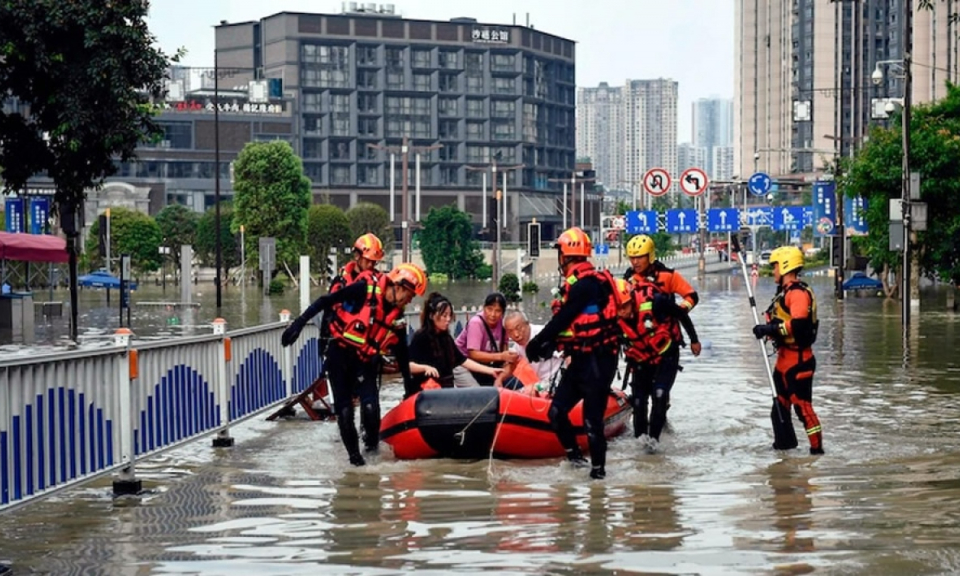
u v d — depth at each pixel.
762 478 9.67
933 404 14.87
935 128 45.22
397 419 10.87
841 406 14.66
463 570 6.61
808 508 8.28
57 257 38.28
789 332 10.96
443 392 10.91
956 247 43.50
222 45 161.38
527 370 12.29
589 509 8.36
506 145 157.00
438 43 153.38
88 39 26.78
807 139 168.00
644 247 11.75
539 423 10.67
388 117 152.12
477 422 10.64
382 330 10.69
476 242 104.75
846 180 47.97
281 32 149.00
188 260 50.25
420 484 9.60
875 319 35.09
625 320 11.61
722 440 11.94
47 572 6.88
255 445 11.89
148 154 141.38
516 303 48.75
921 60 129.00
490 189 155.00
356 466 10.55
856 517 7.92
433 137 153.50
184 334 32.12
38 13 26.53
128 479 9.41
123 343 9.37
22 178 29.06
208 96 146.88
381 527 7.87
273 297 62.03
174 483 9.82
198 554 7.21
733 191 71.75
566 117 167.88
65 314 44.34
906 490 9.01
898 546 7.00
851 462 10.48
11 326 33.34
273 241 62.19
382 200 152.38
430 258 102.19
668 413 14.05
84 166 28.61
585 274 9.91
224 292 71.69
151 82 28.38
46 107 28.03
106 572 6.84
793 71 172.00
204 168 144.00
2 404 7.68
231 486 9.63
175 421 10.48
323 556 7.06
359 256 12.32
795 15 171.12
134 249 92.38
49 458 8.27
